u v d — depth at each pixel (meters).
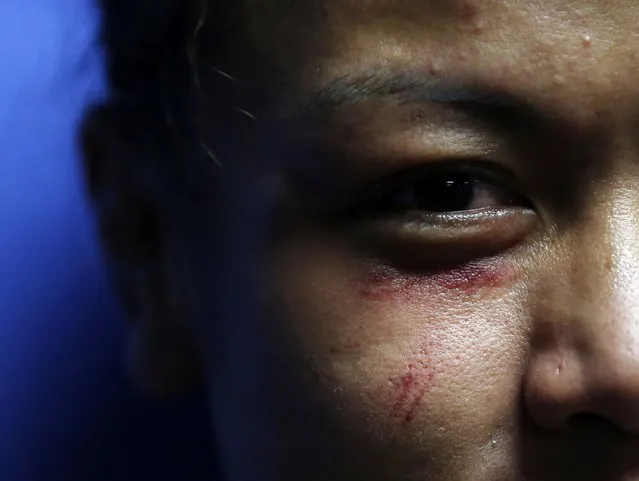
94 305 0.92
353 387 0.52
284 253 0.54
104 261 0.78
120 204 0.71
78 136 0.77
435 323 0.50
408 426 0.50
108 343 0.91
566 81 0.48
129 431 0.91
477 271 0.51
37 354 0.91
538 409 0.48
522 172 0.50
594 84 0.47
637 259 0.48
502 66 0.48
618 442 0.47
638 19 0.47
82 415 0.91
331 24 0.51
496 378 0.49
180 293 0.68
